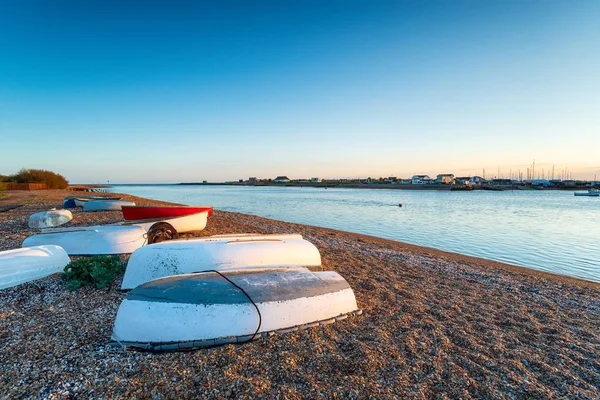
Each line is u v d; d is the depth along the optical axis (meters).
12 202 24.22
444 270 8.39
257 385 3.21
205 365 3.51
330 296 4.76
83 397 2.98
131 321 3.88
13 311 4.69
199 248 5.75
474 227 19.41
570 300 6.42
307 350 3.89
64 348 3.75
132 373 3.34
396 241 14.08
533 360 3.95
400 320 4.94
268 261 5.79
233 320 4.01
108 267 6.13
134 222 9.26
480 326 4.91
